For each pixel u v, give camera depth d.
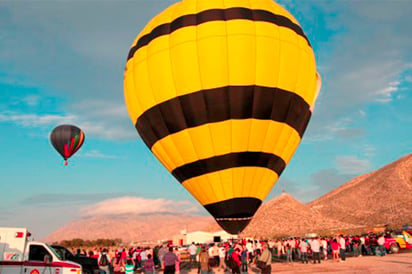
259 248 28.00
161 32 21.97
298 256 31.14
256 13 21.36
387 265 20.77
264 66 20.42
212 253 23.41
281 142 21.42
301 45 22.22
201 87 20.25
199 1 21.97
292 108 21.45
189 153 21.05
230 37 20.33
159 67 21.25
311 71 22.81
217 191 20.69
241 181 20.56
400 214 118.56
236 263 17.17
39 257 14.91
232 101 20.08
